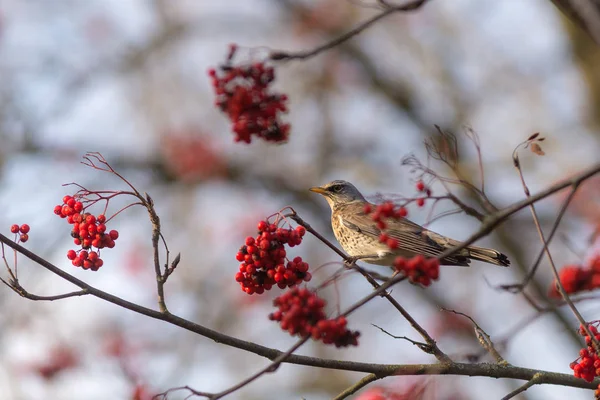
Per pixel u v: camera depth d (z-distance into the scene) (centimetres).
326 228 2028
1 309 1440
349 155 2064
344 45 2003
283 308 522
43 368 1376
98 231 627
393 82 2045
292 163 2053
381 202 567
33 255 623
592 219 1497
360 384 705
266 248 609
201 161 1802
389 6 600
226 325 1695
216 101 636
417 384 709
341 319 521
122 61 1961
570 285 718
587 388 711
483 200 568
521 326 705
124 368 1387
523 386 715
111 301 638
